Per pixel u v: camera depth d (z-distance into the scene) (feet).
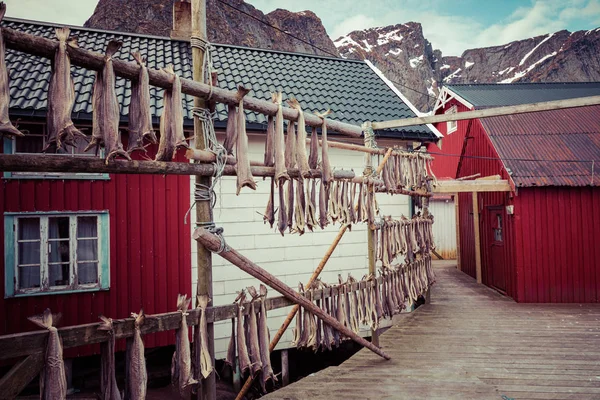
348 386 12.98
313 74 28.45
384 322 23.82
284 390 12.73
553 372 14.19
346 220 13.37
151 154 18.35
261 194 20.85
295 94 25.11
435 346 17.22
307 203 11.05
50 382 5.84
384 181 16.46
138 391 6.97
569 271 26.96
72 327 6.22
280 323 21.16
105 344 6.64
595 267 26.84
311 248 21.83
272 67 27.89
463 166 40.06
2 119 5.09
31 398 16.51
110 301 17.97
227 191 20.20
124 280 18.20
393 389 12.70
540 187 27.22
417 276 20.67
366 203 15.05
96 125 6.48
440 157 55.52
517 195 27.32
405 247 18.03
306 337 11.59
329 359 24.39
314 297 12.14
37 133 17.16
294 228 10.73
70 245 17.49
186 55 25.46
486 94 45.83
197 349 8.32
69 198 17.47
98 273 17.83
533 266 27.12
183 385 7.68
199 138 8.85
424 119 16.19
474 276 37.65
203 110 8.79
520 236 27.32
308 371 23.52
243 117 8.85
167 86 7.48
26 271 17.34
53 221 17.85
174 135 7.42
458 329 20.06
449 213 54.65
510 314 23.43
